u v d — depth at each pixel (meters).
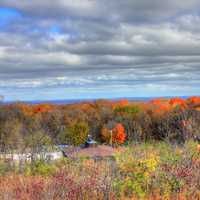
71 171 12.71
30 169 15.25
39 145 19.25
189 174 11.40
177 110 59.62
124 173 11.78
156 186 11.09
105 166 12.41
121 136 47.31
